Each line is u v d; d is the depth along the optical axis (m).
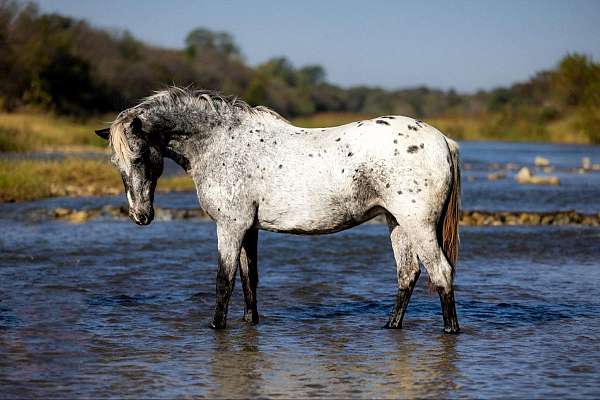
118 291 14.59
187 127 11.61
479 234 21.84
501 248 19.67
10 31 73.81
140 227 22.78
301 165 11.27
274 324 12.30
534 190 33.41
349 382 9.55
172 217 24.75
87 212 24.81
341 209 11.20
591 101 80.50
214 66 129.38
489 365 10.19
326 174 11.16
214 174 11.56
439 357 10.54
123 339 11.38
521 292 14.63
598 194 31.88
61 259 17.81
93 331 11.80
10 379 9.63
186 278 15.86
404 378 9.70
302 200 11.26
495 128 95.19
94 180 32.22
